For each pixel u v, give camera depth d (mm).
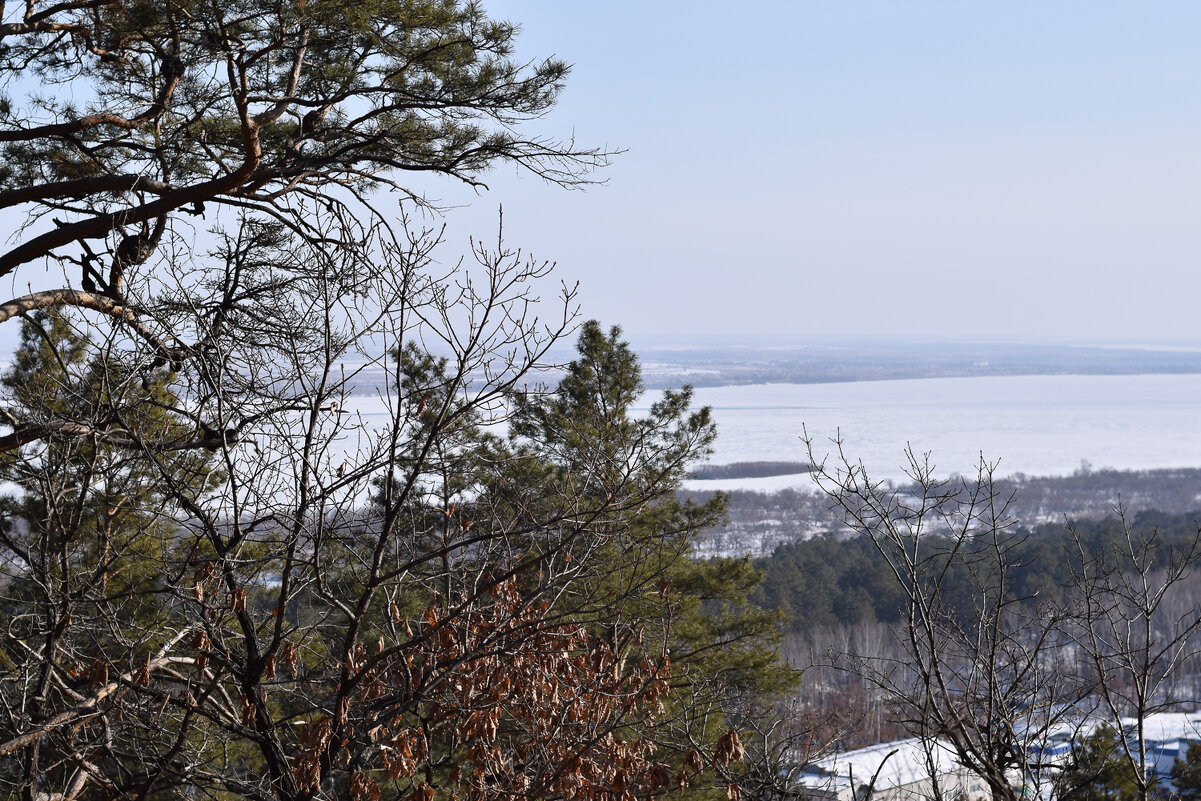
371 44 9672
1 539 6500
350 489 5719
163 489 6121
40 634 6352
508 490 7363
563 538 6473
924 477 5934
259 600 8188
